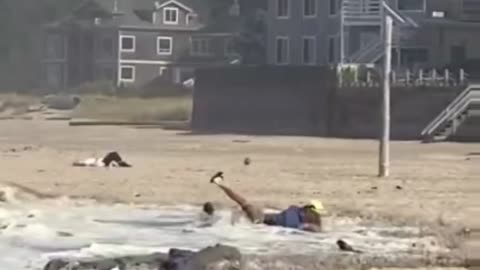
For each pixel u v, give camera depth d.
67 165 117.44
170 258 48.16
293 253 53.19
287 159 134.62
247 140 190.88
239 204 65.31
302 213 63.41
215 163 124.56
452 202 81.69
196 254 47.78
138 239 58.94
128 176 102.38
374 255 52.62
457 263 50.69
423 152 155.75
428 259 51.34
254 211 64.69
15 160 126.06
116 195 83.44
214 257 47.19
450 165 126.00
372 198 84.19
